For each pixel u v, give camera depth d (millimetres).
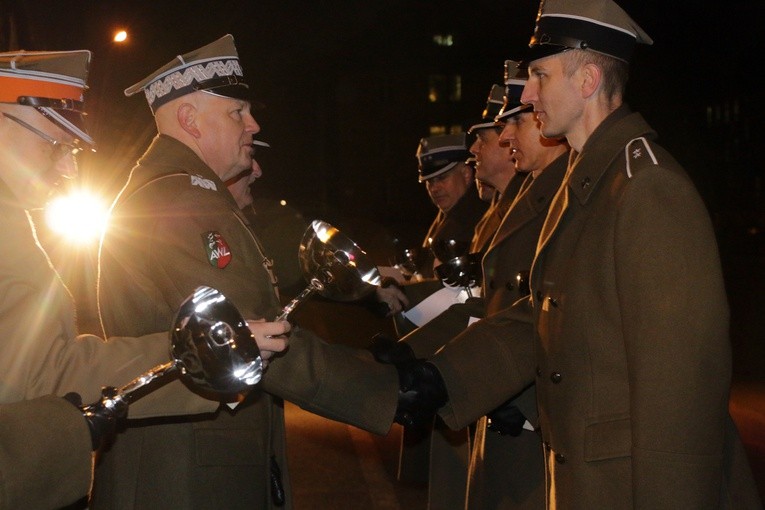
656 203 2668
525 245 3814
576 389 2871
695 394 2574
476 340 3625
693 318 2590
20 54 2670
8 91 2611
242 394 2877
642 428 2604
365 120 52062
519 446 3760
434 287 4938
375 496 5809
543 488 3695
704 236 2646
